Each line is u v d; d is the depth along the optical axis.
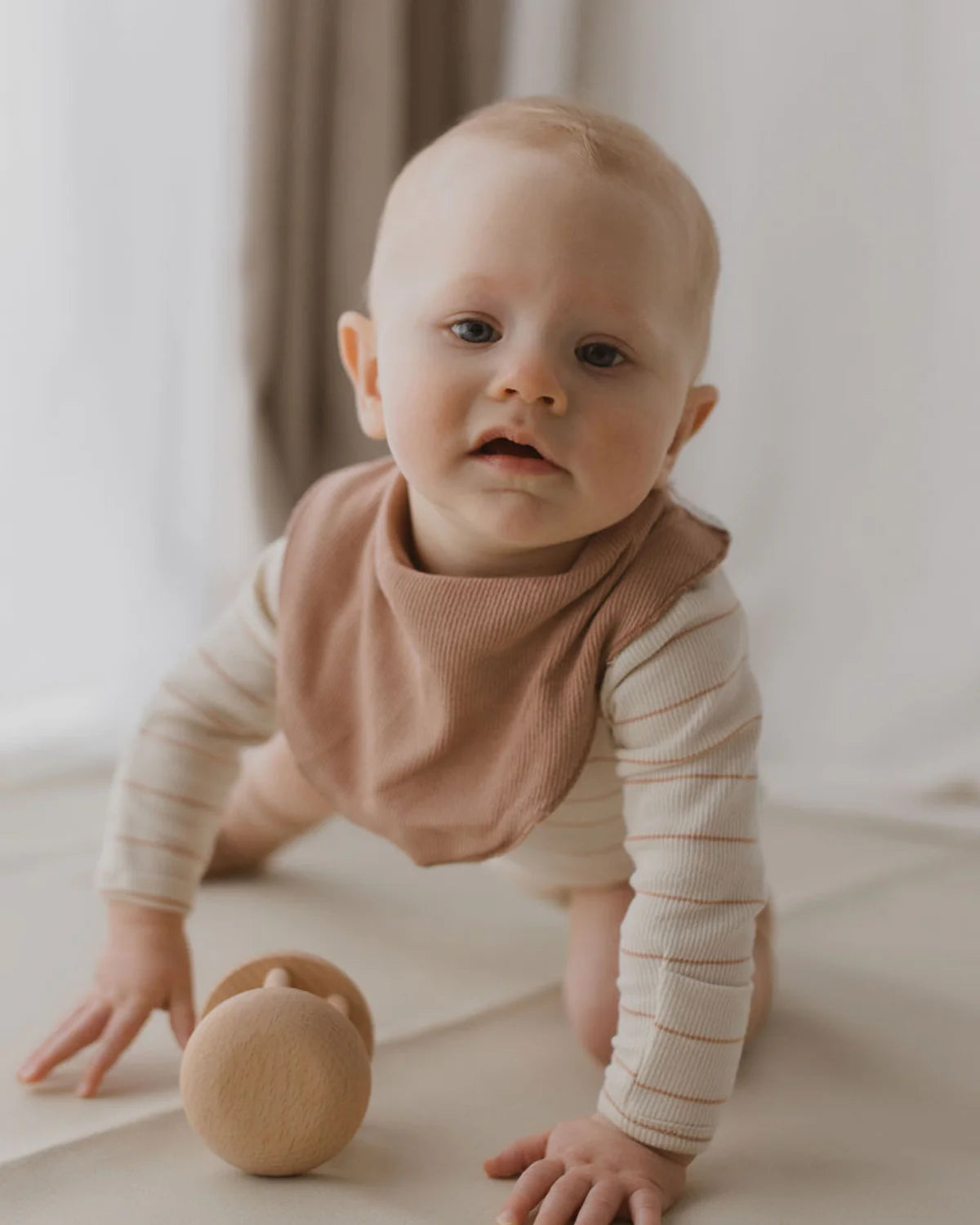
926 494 1.89
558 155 0.90
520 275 0.87
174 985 1.02
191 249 1.93
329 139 2.07
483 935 1.29
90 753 1.79
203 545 1.97
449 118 2.23
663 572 0.94
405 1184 0.83
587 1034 1.03
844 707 1.90
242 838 1.38
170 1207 0.80
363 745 1.04
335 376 2.12
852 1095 0.99
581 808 1.02
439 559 0.99
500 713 0.96
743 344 2.01
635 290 0.88
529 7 2.15
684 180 0.96
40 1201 0.80
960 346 1.88
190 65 1.90
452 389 0.87
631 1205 0.80
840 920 1.37
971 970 1.24
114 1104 0.92
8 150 1.75
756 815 0.92
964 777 1.76
